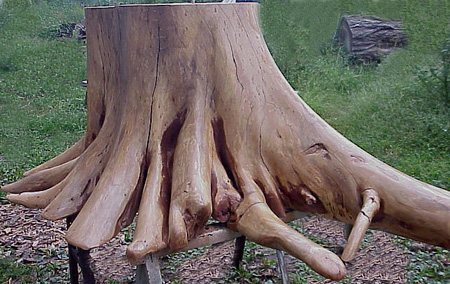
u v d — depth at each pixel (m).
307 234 2.97
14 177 3.91
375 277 2.55
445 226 1.59
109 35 1.89
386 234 2.98
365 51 7.05
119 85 1.87
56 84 7.20
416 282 2.50
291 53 6.55
